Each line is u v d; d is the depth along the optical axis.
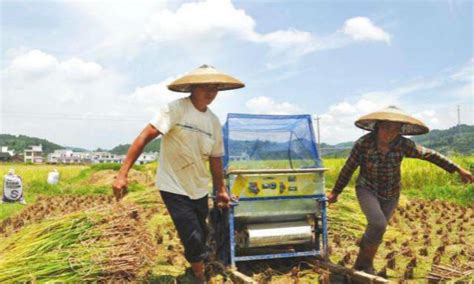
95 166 33.44
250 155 6.06
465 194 13.40
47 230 6.40
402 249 6.79
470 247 6.84
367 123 5.57
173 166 4.84
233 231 5.62
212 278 5.46
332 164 21.23
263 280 5.43
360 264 5.54
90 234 6.29
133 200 10.73
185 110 4.78
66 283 5.10
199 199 4.95
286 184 5.73
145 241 6.49
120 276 5.42
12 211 12.42
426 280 5.49
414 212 10.39
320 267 5.89
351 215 8.45
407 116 5.12
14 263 5.46
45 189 19.19
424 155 5.50
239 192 5.57
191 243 4.85
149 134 4.63
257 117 6.23
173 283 5.32
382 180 5.45
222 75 4.80
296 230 5.82
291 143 6.25
